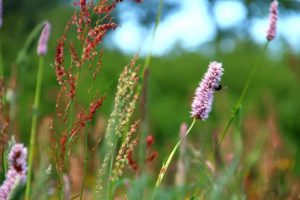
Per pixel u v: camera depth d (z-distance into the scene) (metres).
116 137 3.52
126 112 3.64
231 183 3.60
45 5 29.56
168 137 13.91
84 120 3.66
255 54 24.11
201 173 3.46
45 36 4.76
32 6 29.48
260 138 8.15
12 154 2.83
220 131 7.50
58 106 3.72
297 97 20.89
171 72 21.27
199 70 21.52
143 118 3.32
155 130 17.00
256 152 6.83
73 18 3.73
